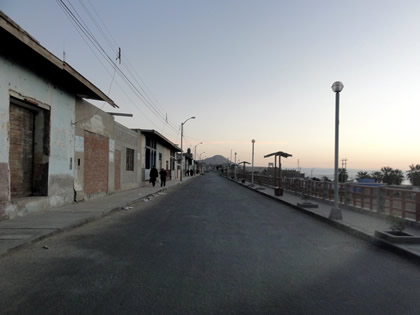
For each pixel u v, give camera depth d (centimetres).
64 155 1260
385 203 1063
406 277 499
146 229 853
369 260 594
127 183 2309
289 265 550
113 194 1889
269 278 480
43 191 1134
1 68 862
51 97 1143
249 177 4244
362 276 500
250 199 1844
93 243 682
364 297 416
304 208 1324
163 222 970
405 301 405
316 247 691
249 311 366
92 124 1567
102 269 505
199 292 418
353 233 844
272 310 370
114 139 1953
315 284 459
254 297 407
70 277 466
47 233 730
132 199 1576
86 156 1500
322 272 516
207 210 1278
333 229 921
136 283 446
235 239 749
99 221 979
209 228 883
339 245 717
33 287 426
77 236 753
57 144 1198
